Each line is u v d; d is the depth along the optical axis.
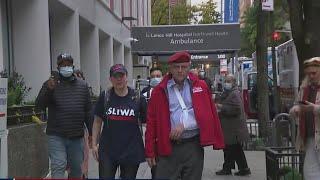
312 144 6.34
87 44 22.55
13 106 9.31
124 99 6.82
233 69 32.25
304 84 6.48
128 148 6.79
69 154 7.93
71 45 17.91
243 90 25.98
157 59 26.75
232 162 11.04
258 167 11.99
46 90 7.74
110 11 27.00
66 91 7.81
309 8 8.11
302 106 6.27
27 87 12.94
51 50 17.91
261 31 15.99
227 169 11.09
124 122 6.79
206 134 5.96
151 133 6.12
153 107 6.11
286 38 31.47
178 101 6.03
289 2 8.41
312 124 6.32
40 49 13.68
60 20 17.86
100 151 6.85
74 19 18.03
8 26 13.52
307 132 6.39
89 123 7.86
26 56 13.60
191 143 6.04
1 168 6.50
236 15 30.28
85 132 8.10
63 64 7.76
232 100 10.64
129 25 35.78
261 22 15.96
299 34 8.27
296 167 8.56
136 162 6.80
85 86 7.95
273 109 22.08
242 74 31.19
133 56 37.69
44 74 13.68
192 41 24.80
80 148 7.96
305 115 6.38
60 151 7.79
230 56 31.70
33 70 13.58
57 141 7.77
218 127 6.11
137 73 37.09
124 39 32.94
